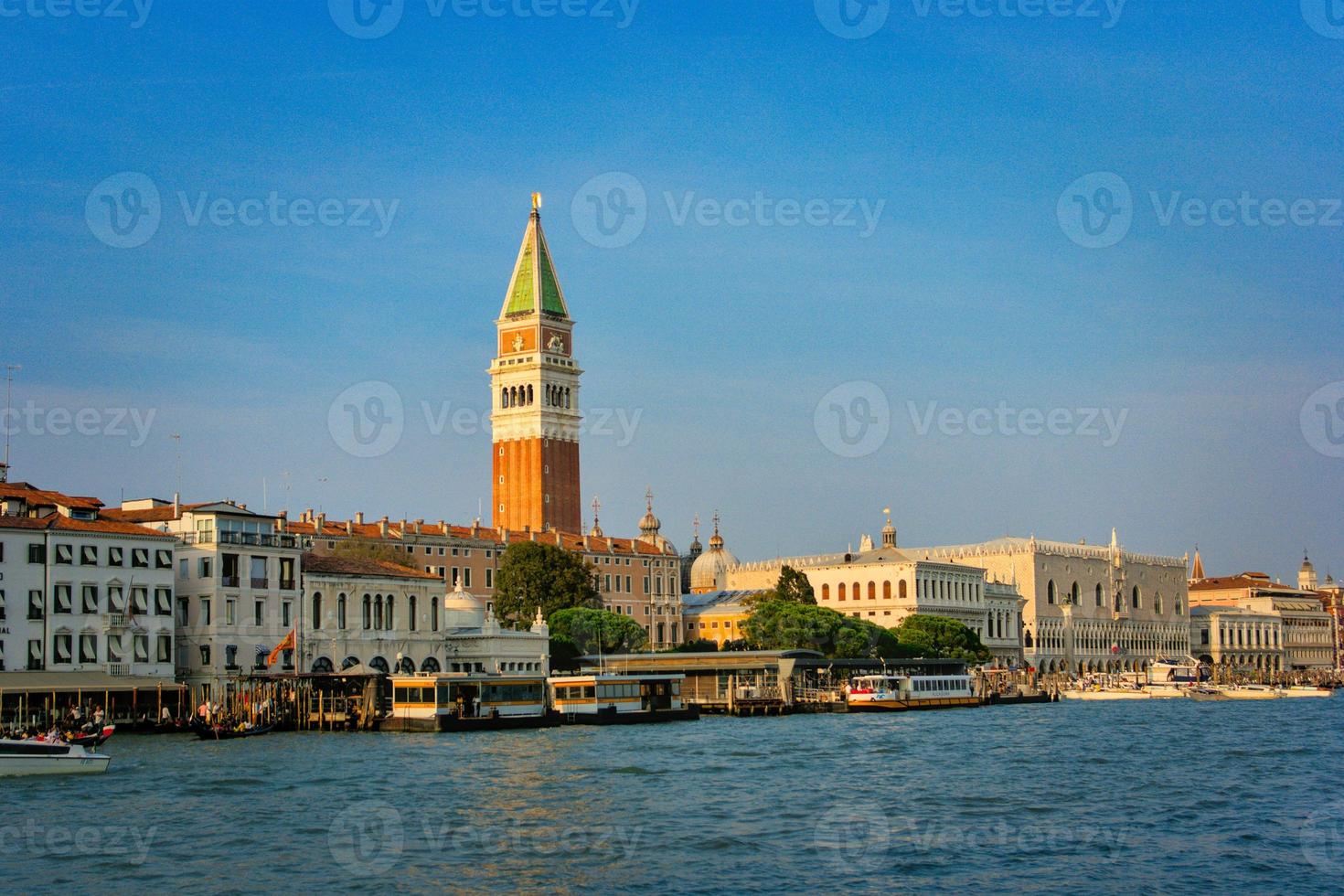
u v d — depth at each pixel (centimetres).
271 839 7531
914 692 19350
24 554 14012
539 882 6638
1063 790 9512
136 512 16038
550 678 15762
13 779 9650
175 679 15225
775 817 8256
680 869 6894
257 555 15862
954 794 9294
